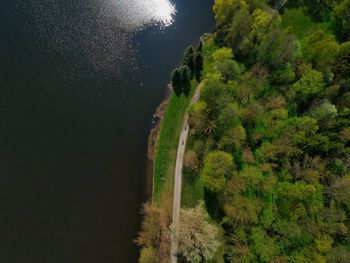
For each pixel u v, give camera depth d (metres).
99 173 82.56
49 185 79.94
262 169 78.62
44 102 87.06
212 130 81.00
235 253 71.06
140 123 88.44
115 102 89.94
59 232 76.44
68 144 84.06
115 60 94.12
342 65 82.50
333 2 96.56
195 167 79.19
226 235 74.06
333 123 78.19
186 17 102.88
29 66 90.19
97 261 75.25
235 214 72.88
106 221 78.44
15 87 87.50
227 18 90.56
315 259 68.81
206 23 103.56
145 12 100.62
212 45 95.25
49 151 82.75
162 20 100.94
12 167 80.12
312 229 72.62
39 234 75.75
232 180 75.31
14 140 82.38
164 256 72.62
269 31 87.31
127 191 81.38
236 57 92.25
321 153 78.38
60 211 78.12
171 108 87.88
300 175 77.06
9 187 78.50
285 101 85.38
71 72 91.12
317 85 81.06
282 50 83.44
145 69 94.75
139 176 82.69
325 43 81.56
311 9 97.50
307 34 95.19
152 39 98.50
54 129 85.00
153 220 76.44
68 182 80.81
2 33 92.56
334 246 72.06
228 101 79.12
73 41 94.56
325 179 78.19
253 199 76.38
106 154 84.50
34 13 96.19
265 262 70.38
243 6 88.31
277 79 86.44
